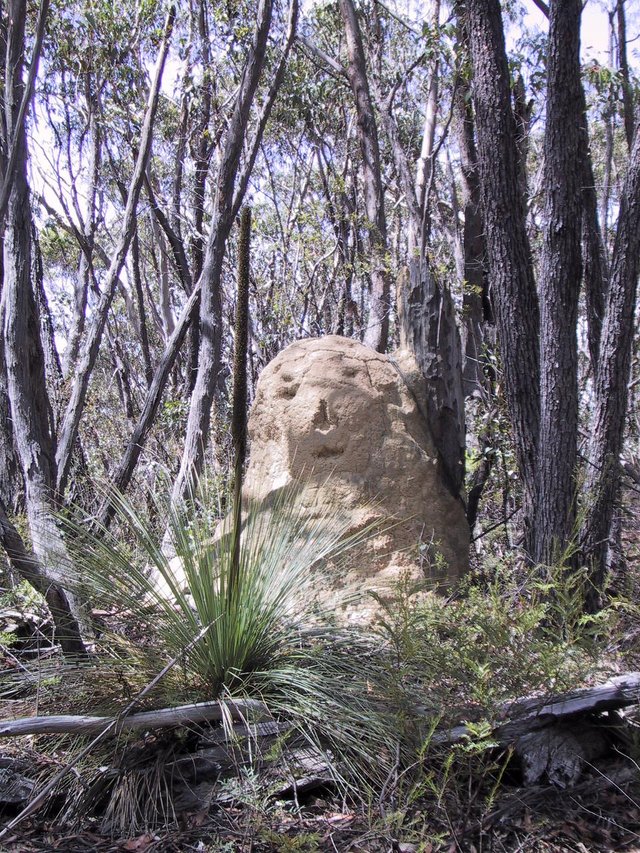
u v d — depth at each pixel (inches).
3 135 203.2
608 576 165.2
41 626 180.7
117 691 144.7
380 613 185.6
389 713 139.0
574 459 196.7
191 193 495.5
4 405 234.5
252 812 127.3
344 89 599.8
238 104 291.7
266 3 285.0
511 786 134.9
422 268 229.6
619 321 198.7
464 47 398.3
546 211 196.1
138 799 132.3
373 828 121.7
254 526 165.6
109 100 456.8
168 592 158.6
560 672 140.1
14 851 121.0
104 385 617.9
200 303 305.3
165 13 409.4
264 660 152.1
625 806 128.5
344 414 215.6
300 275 557.9
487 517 290.0
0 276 218.4
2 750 143.2
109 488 221.0
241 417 145.7
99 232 557.0
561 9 190.4
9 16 194.4
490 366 296.5
